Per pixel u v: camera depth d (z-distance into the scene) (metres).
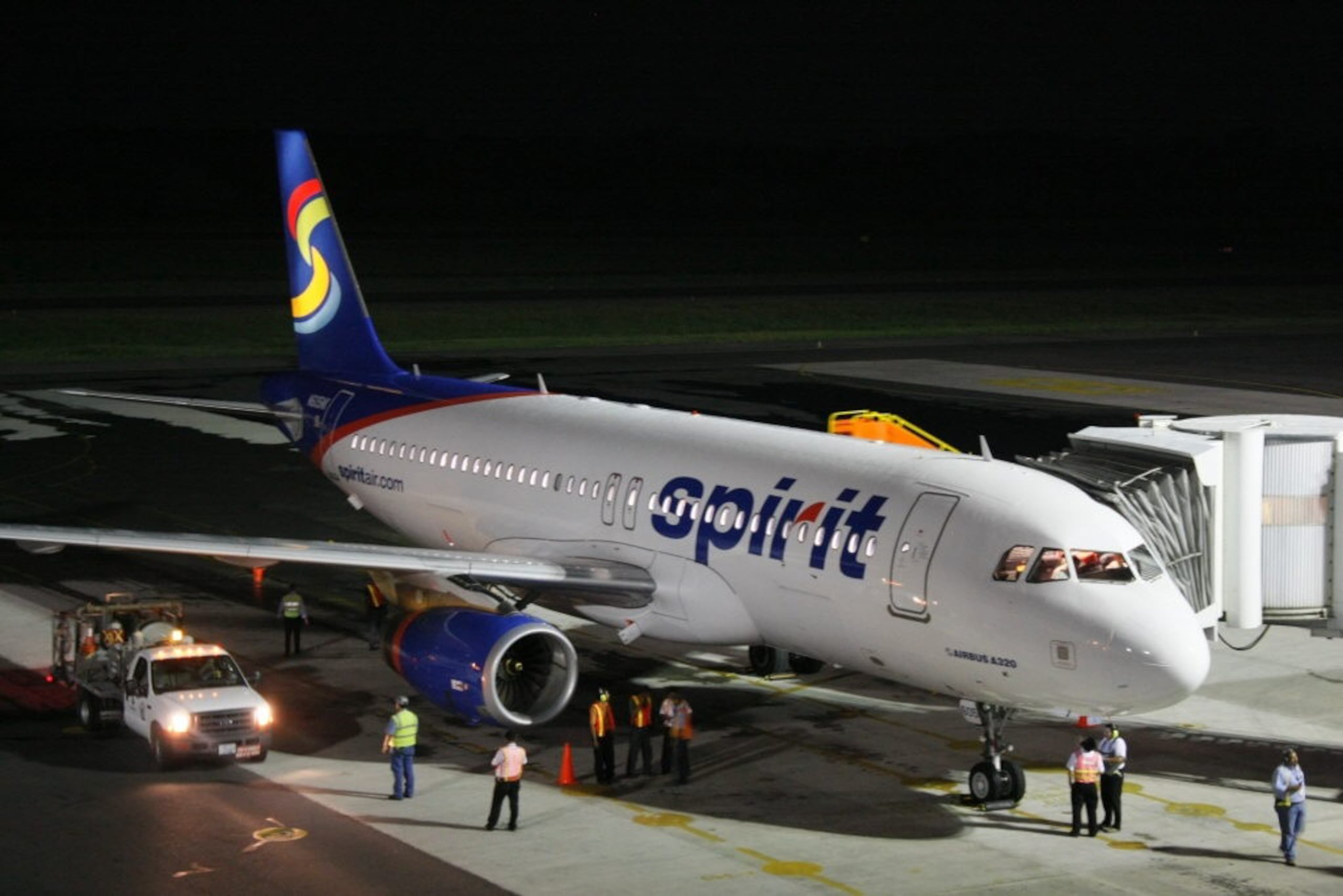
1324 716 76.56
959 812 62.94
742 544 70.56
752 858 57.53
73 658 77.50
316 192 105.75
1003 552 60.94
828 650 68.75
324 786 65.56
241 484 135.38
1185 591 69.75
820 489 69.19
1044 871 56.28
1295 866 57.09
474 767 68.38
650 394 183.50
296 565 108.62
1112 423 161.50
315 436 105.12
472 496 89.19
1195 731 74.19
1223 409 170.75
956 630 61.62
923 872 56.03
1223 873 56.38
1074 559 60.06
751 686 81.62
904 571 63.44
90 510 122.75
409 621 71.81
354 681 81.88
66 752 70.12
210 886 54.22
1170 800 64.56
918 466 68.12
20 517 119.62
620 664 85.62
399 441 97.00
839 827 60.94
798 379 199.62
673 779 66.88
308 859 56.97
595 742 66.06
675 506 74.94
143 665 70.44
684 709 66.19
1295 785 56.84
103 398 106.06
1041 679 59.62
